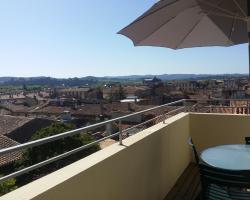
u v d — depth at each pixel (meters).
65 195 2.16
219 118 5.35
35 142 1.95
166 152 4.33
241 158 2.94
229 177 2.53
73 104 71.06
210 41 4.10
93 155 2.77
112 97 79.62
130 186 3.17
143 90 72.38
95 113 47.81
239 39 4.19
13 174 1.85
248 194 2.62
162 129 4.16
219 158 2.94
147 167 3.63
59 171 2.34
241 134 5.20
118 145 3.15
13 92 121.94
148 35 3.59
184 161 5.27
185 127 5.32
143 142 3.50
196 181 4.78
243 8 3.29
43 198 1.96
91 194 2.46
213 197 2.72
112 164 2.79
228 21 3.83
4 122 38.19
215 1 3.30
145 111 3.79
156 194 3.94
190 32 3.86
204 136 5.46
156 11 3.22
